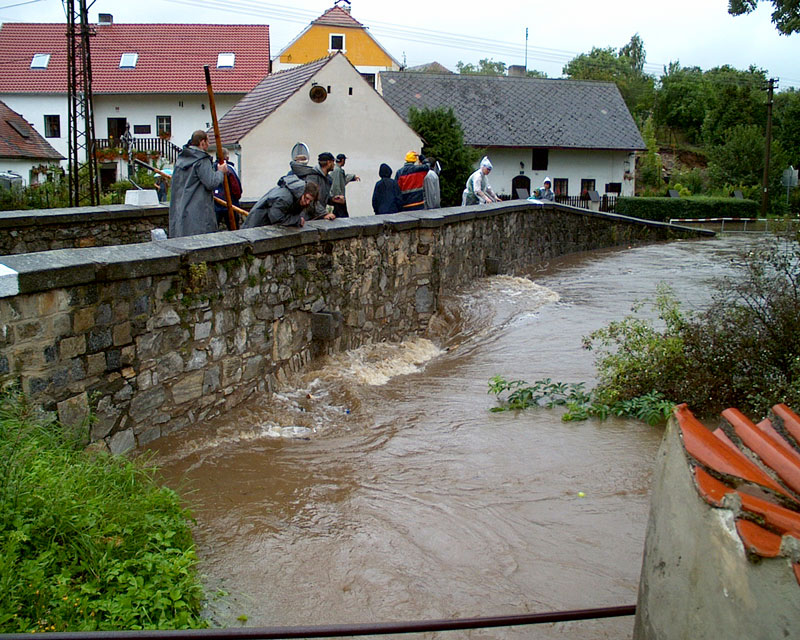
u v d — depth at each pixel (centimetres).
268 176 2342
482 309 1127
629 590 415
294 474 561
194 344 635
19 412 455
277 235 746
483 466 579
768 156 4338
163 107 4497
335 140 2408
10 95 4428
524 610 395
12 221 949
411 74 4603
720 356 696
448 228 1177
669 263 1731
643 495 529
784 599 207
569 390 763
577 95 4719
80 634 252
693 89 6688
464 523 487
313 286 832
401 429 665
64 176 3622
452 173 3278
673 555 251
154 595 349
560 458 594
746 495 237
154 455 577
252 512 495
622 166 4575
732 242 2273
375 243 966
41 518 363
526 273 1588
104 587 353
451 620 287
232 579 414
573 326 1030
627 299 1220
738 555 218
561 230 1914
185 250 614
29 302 481
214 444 618
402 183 1346
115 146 4212
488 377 830
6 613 312
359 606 394
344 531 473
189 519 454
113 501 410
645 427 666
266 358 743
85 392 527
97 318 533
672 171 5759
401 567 433
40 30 4716
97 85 4403
